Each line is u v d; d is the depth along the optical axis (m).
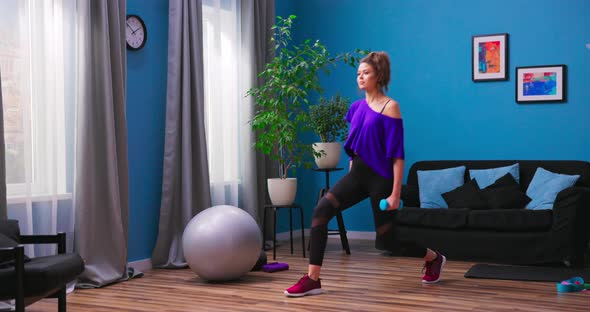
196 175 5.89
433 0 6.87
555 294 4.19
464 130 6.74
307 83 6.29
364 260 5.74
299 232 7.58
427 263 4.62
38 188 4.55
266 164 6.92
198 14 5.91
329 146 6.39
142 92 5.57
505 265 5.34
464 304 3.94
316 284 4.30
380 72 4.18
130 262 5.41
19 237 3.76
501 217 5.45
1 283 3.19
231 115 6.40
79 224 4.75
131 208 5.46
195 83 5.84
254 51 6.66
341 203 4.21
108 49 4.96
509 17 6.52
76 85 4.83
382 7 7.13
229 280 4.89
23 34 4.43
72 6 4.81
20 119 4.39
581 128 6.24
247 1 6.62
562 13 6.30
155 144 5.69
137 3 5.53
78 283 4.73
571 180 5.67
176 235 5.70
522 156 6.48
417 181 6.57
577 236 5.18
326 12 7.44
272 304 4.05
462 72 6.74
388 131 4.08
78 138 4.78
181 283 4.85
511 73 6.52
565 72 6.29
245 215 4.87
